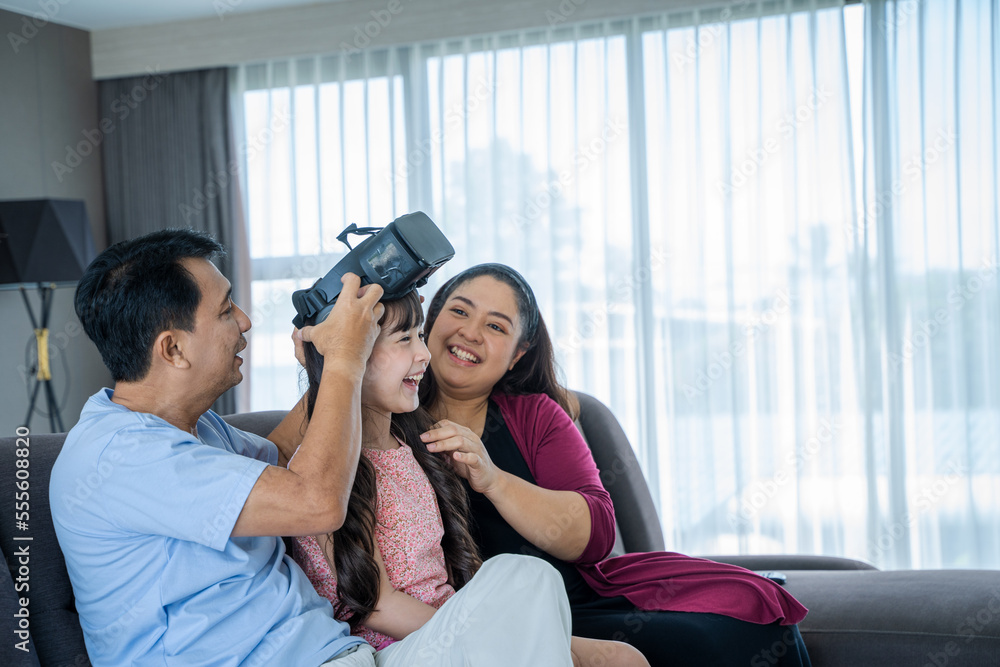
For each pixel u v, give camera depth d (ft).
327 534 4.15
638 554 5.23
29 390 12.34
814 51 11.14
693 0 11.40
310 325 4.21
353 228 4.32
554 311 12.00
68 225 10.64
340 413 3.70
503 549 5.12
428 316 5.68
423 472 4.58
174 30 13.07
